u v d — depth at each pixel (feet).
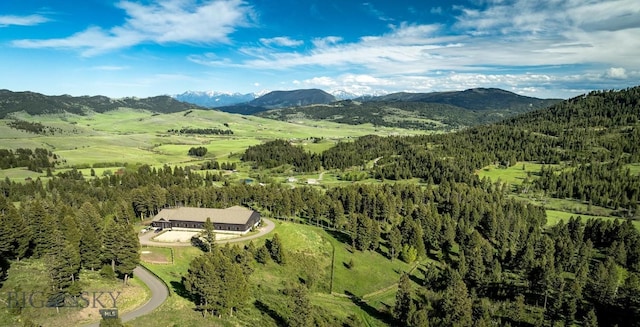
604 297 396.78
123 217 529.04
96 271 334.44
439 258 523.29
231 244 447.83
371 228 503.61
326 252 477.77
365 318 360.48
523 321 380.78
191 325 263.08
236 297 292.20
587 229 577.43
